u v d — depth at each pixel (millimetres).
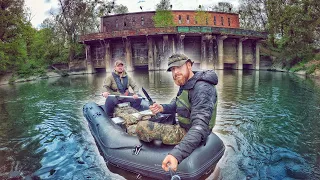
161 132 2855
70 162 3691
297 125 5117
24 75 22453
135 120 3887
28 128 5688
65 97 10211
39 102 9242
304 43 20578
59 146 4383
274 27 25344
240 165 3350
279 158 3549
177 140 2770
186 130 2760
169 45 24547
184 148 2004
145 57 25453
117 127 3883
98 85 14320
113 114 4781
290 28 21750
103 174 3260
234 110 6598
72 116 6684
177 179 2236
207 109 2229
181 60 2459
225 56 26672
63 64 28000
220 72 22297
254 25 34938
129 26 29156
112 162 3383
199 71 2514
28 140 4816
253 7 32812
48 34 30266
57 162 3717
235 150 3875
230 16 31047
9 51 22812
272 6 25891
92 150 4078
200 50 25750
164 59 24531
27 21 25844
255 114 6109
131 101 5203
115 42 26219
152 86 12125
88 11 31875
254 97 8516
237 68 26562
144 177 3012
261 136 4523
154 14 28656
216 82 2436
